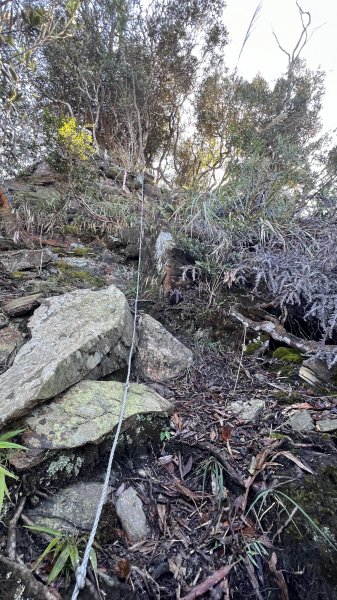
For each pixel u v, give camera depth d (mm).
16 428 1043
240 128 3271
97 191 3305
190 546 923
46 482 982
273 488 1009
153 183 4547
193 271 2035
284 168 2502
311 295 1738
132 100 5004
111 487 1036
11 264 2199
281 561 881
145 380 1500
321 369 1564
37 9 1824
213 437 1212
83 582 741
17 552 834
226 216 2428
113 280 2283
